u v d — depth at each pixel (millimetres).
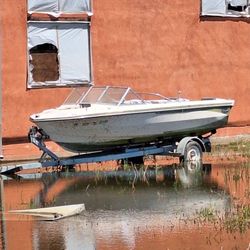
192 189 18844
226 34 30672
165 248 13172
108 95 22672
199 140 23484
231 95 30844
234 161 24109
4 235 14367
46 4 26422
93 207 16891
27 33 26141
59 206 16875
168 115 23109
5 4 25703
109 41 27750
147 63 28594
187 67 29641
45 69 26578
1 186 20125
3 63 25672
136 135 22797
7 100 25766
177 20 29344
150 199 17625
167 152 23172
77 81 27156
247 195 17812
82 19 27156
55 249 13281
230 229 14469
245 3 31188
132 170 22406
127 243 13562
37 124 21906
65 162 22047
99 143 22562
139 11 28375
